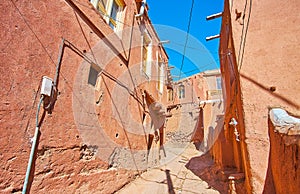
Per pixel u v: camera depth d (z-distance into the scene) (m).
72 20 4.13
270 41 3.81
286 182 2.38
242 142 3.74
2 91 2.53
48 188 3.13
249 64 3.81
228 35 5.75
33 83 3.02
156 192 5.32
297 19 3.77
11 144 2.59
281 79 3.49
